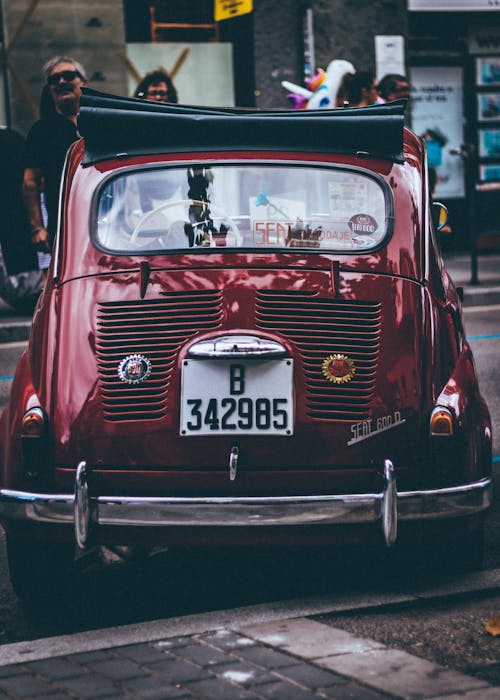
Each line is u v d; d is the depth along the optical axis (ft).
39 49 57.82
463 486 17.34
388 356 17.49
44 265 46.85
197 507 16.56
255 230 18.71
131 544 17.03
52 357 17.74
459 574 18.70
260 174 19.10
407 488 17.25
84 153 19.71
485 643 15.51
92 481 17.16
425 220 19.10
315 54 62.69
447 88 68.90
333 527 16.93
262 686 14.01
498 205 70.49
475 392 18.21
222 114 19.94
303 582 18.86
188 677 14.35
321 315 17.60
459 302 20.59
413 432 17.34
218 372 17.10
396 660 14.70
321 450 17.07
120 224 18.79
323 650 15.08
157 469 17.07
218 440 16.98
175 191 19.02
